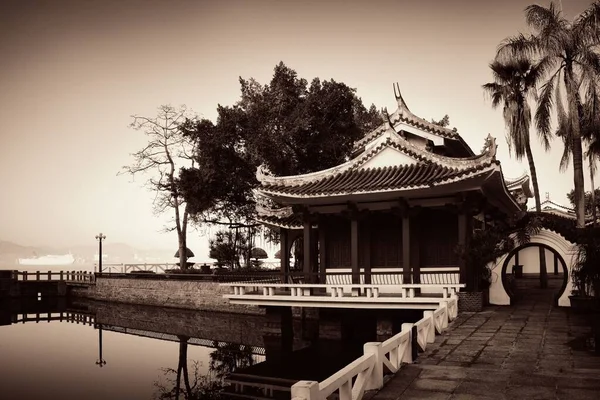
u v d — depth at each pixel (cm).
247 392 1831
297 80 4519
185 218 5109
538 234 2408
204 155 4378
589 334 1645
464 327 1816
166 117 5291
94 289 5284
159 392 1856
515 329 1759
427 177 2452
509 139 3447
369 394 1037
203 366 2305
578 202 2775
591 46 2764
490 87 3531
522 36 3225
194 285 4138
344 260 2881
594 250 1636
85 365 2348
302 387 766
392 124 2878
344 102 4344
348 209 2672
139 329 3534
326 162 4434
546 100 2925
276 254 5628
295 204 2855
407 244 2558
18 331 3512
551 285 3653
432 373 1185
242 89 4569
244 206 4638
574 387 1055
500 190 2634
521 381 1106
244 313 3753
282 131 4212
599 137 3116
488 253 2402
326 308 2717
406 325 1309
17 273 5659
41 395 1806
